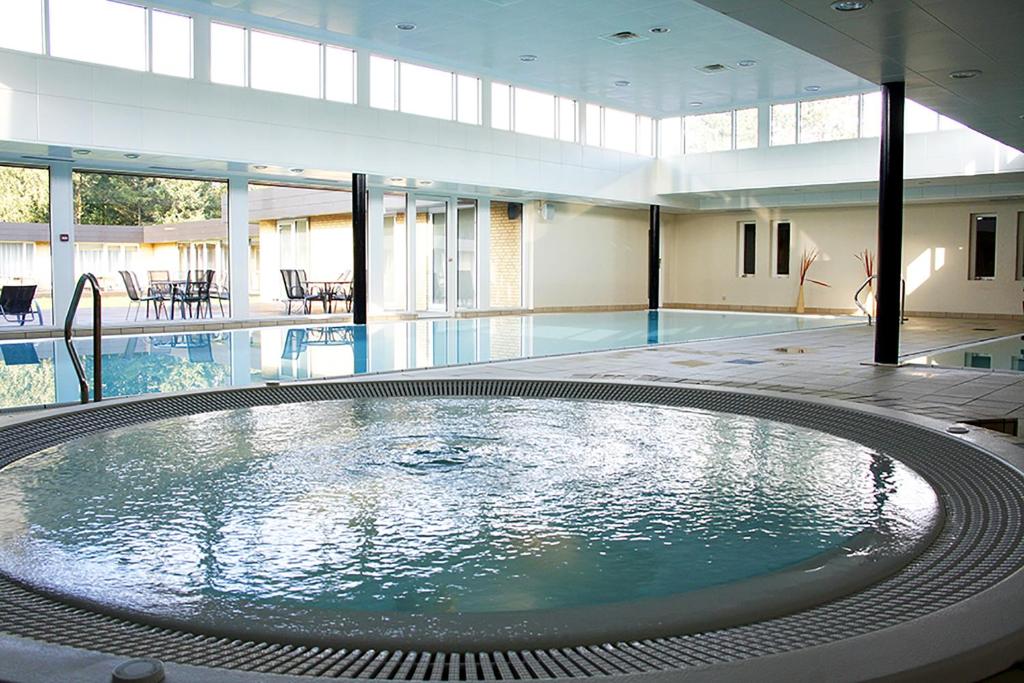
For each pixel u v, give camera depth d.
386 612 2.05
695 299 21.00
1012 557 2.23
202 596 2.15
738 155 17.56
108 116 10.75
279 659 1.75
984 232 17.16
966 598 1.83
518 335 12.31
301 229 17.75
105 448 3.83
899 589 2.12
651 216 19.20
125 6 11.02
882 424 4.01
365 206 13.70
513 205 18.14
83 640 1.81
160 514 2.85
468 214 17.34
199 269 13.69
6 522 2.75
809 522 2.75
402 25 11.05
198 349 10.09
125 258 12.92
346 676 1.66
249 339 11.48
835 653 1.44
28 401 6.12
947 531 2.64
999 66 7.30
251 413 4.79
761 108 17.20
